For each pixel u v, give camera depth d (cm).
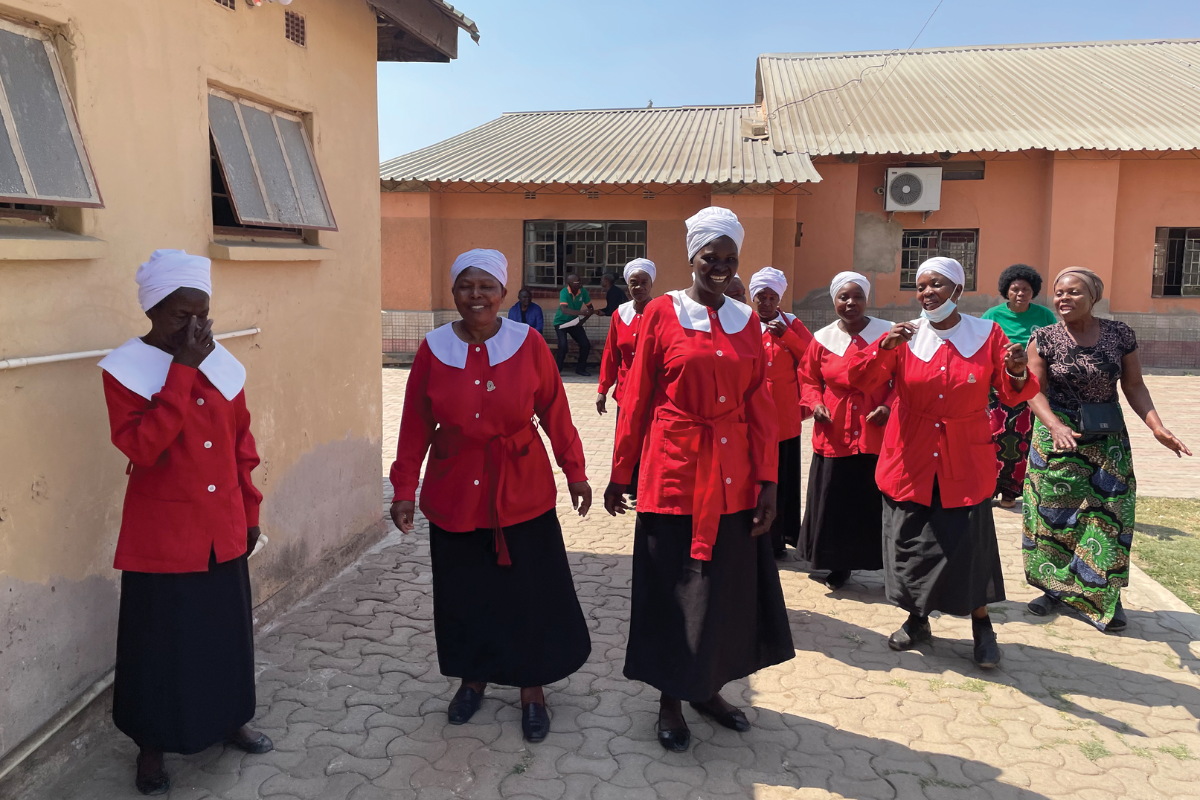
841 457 464
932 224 1532
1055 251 1463
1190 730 340
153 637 278
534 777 305
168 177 347
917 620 414
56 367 292
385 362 1488
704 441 311
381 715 346
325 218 469
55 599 297
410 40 601
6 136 270
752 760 318
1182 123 1477
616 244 1499
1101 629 432
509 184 1433
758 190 1367
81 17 298
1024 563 486
